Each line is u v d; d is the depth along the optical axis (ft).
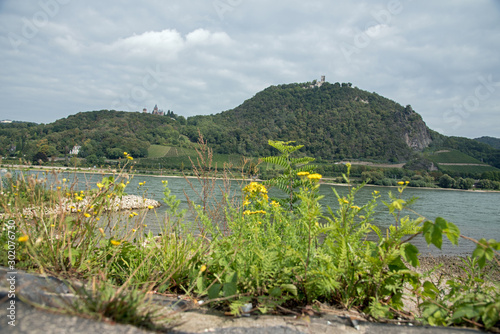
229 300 7.15
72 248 8.59
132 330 4.93
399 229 7.64
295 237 8.95
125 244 9.56
